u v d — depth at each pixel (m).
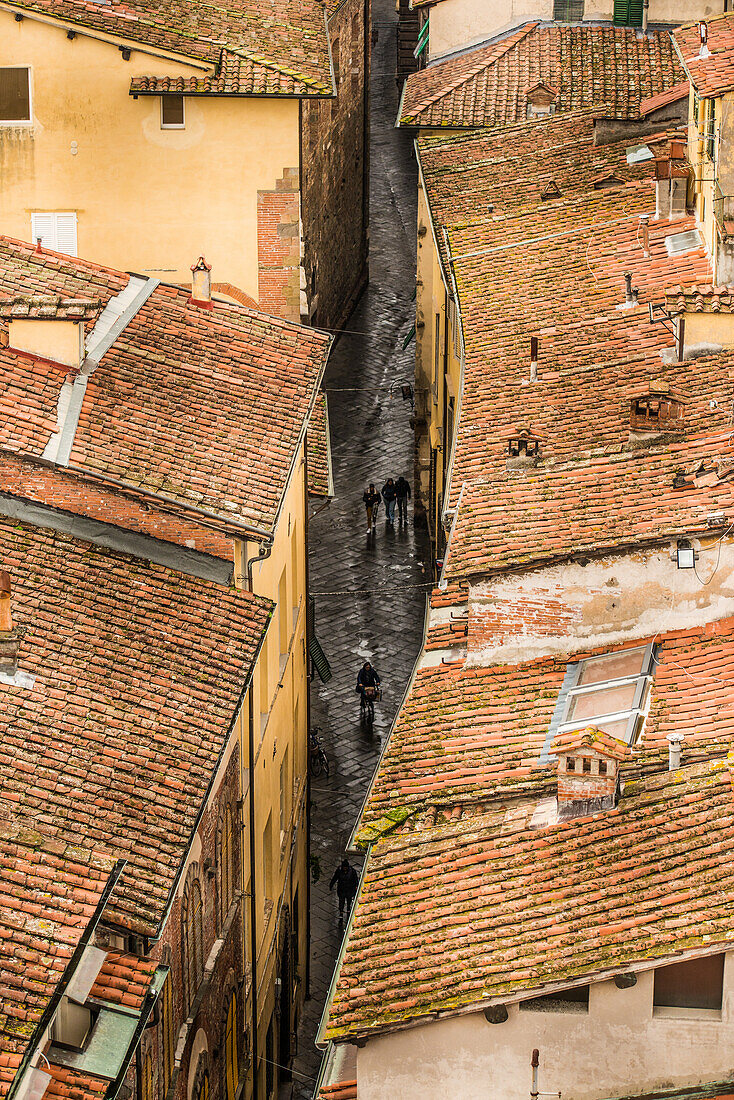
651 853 45.41
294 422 64.38
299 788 77.12
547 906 44.81
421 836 49.88
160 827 45.03
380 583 109.38
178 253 84.25
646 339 69.94
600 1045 42.91
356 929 46.28
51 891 40.06
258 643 54.38
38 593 52.28
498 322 75.50
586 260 79.38
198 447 60.09
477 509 60.12
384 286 159.50
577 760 47.69
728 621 56.06
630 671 54.97
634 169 89.44
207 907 52.50
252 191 83.31
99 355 62.69
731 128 69.81
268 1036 67.12
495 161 95.88
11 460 55.28
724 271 69.56
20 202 83.12
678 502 57.28
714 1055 42.66
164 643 52.28
